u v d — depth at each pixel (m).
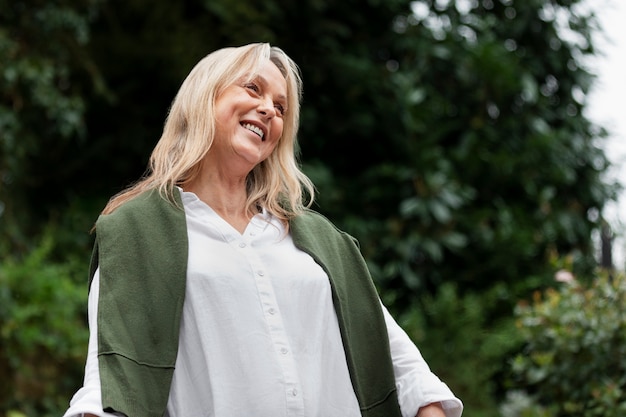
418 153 8.88
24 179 8.52
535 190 9.13
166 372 2.23
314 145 9.27
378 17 9.59
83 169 9.12
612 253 9.20
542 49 9.84
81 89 8.80
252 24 8.91
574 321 4.75
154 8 9.02
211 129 2.47
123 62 8.95
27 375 6.73
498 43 9.33
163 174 2.48
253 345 2.29
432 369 7.28
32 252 7.16
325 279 2.45
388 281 8.53
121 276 2.30
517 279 8.73
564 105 9.90
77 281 7.78
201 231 2.40
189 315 2.30
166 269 2.31
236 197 2.52
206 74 2.53
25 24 8.12
